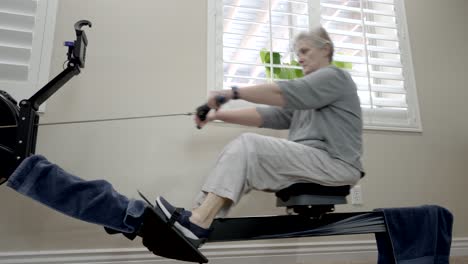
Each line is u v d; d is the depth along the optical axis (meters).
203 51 1.90
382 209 1.45
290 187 1.25
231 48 1.93
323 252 1.81
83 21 1.33
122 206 1.06
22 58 1.64
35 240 1.52
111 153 1.68
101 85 1.73
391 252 1.41
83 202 1.06
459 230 2.06
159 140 1.74
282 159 1.19
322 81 1.25
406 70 2.23
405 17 2.33
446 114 2.24
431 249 1.44
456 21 2.45
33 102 1.23
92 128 1.68
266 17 2.03
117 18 1.83
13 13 1.66
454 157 2.17
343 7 2.18
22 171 1.05
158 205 1.09
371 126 2.06
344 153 1.27
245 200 1.77
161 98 1.79
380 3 2.33
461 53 2.40
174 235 1.04
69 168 1.62
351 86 1.34
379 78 2.16
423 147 2.13
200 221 1.09
